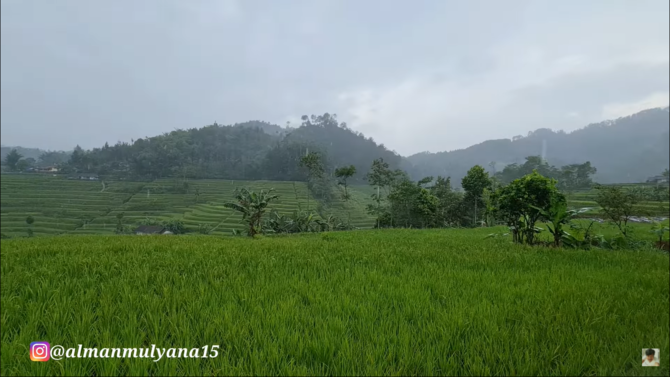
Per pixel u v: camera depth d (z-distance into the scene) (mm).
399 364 2498
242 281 4789
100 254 7453
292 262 6473
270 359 2512
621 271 5887
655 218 28234
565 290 4359
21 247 9344
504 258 7059
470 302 3906
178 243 10445
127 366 2475
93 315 3320
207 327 3016
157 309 3576
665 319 3373
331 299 3961
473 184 38781
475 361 2498
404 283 4816
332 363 2506
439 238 13648
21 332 2904
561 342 2789
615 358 2590
